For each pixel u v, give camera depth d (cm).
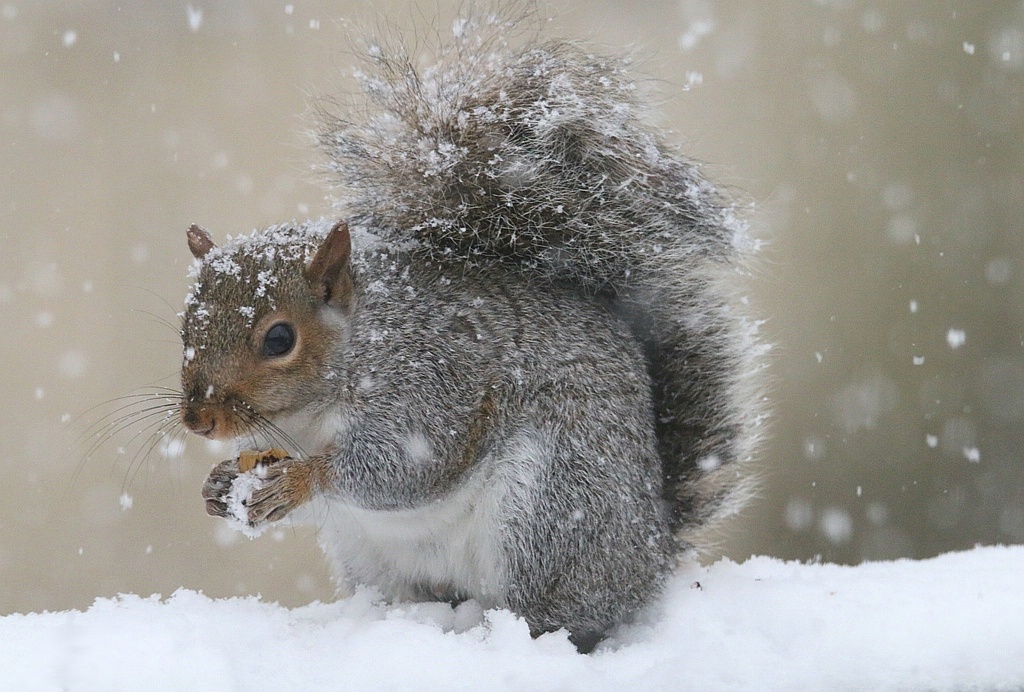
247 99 492
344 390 343
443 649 337
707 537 354
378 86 349
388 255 346
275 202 480
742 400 351
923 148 508
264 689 334
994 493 468
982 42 512
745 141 502
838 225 501
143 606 340
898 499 470
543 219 347
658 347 350
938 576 345
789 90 508
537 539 342
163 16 504
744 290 352
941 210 503
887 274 497
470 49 350
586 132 348
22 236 479
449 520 344
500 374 343
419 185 347
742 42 506
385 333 343
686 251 349
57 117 491
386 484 343
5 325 467
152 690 333
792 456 478
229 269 342
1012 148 504
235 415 341
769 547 464
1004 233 497
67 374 462
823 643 337
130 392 462
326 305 343
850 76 513
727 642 338
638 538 343
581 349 344
